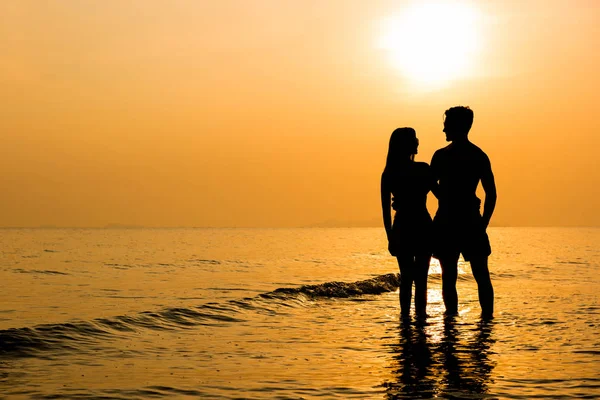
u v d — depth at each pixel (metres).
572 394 4.80
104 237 102.06
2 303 11.94
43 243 65.06
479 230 8.32
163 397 4.69
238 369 5.61
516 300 11.09
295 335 7.43
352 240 84.12
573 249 44.72
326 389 4.93
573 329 7.84
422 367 5.71
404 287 8.63
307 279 18.52
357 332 7.62
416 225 8.44
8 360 5.77
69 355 6.07
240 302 9.82
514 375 5.40
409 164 8.39
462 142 8.33
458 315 8.80
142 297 13.18
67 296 13.34
